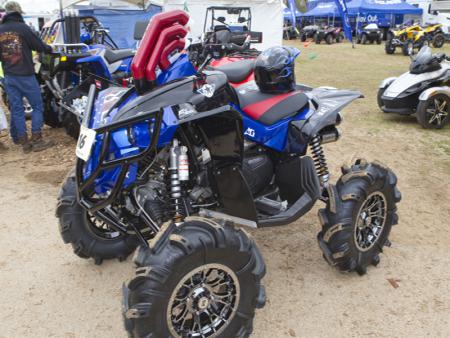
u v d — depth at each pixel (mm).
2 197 4812
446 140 6781
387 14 30234
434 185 5113
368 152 6238
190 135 2658
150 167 2727
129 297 2398
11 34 5832
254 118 3133
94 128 2475
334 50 22938
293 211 3160
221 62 5488
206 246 2363
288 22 32344
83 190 2553
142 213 2877
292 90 3352
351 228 3201
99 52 6543
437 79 7395
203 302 2521
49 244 3893
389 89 7699
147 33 2643
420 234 4047
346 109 8875
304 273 3484
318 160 3666
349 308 3088
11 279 3393
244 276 2521
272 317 2998
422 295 3217
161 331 2377
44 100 7379
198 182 2906
